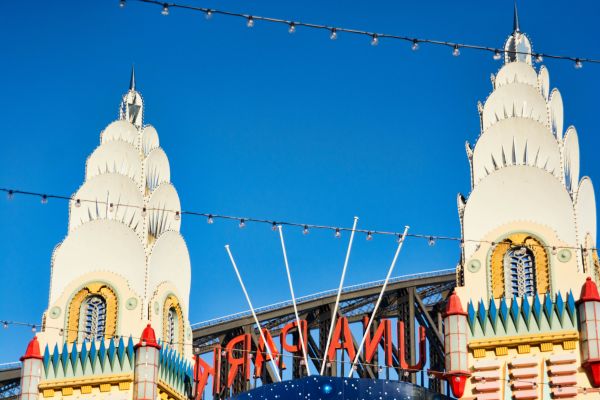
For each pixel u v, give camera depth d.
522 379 76.94
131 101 92.62
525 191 82.31
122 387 80.50
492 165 84.50
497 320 78.81
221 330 102.88
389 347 82.81
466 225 82.31
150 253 84.69
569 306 78.12
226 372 88.81
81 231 85.12
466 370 77.94
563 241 80.50
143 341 80.81
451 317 79.25
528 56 90.44
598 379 75.62
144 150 90.31
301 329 85.88
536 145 84.62
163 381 81.62
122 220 85.62
